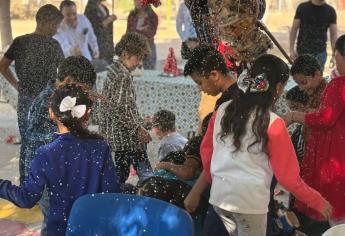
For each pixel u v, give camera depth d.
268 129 2.78
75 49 8.30
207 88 3.31
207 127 3.19
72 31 8.37
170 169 3.51
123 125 4.57
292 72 4.14
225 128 2.87
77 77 3.76
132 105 4.57
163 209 2.67
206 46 3.47
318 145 3.60
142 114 7.53
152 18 9.90
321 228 3.79
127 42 4.47
